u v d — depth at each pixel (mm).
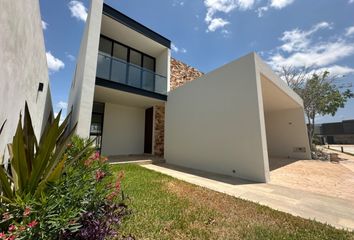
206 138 6082
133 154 9281
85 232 1521
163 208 2635
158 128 8930
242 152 4938
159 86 8430
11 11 2014
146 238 1877
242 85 5137
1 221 1180
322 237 1969
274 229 2123
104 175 2156
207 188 3834
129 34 7953
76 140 3256
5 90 2078
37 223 1202
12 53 2170
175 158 7297
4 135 2158
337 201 3182
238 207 2773
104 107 8625
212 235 1984
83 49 6312
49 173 1625
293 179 4949
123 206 2172
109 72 6672
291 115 10414
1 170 1428
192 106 6848
